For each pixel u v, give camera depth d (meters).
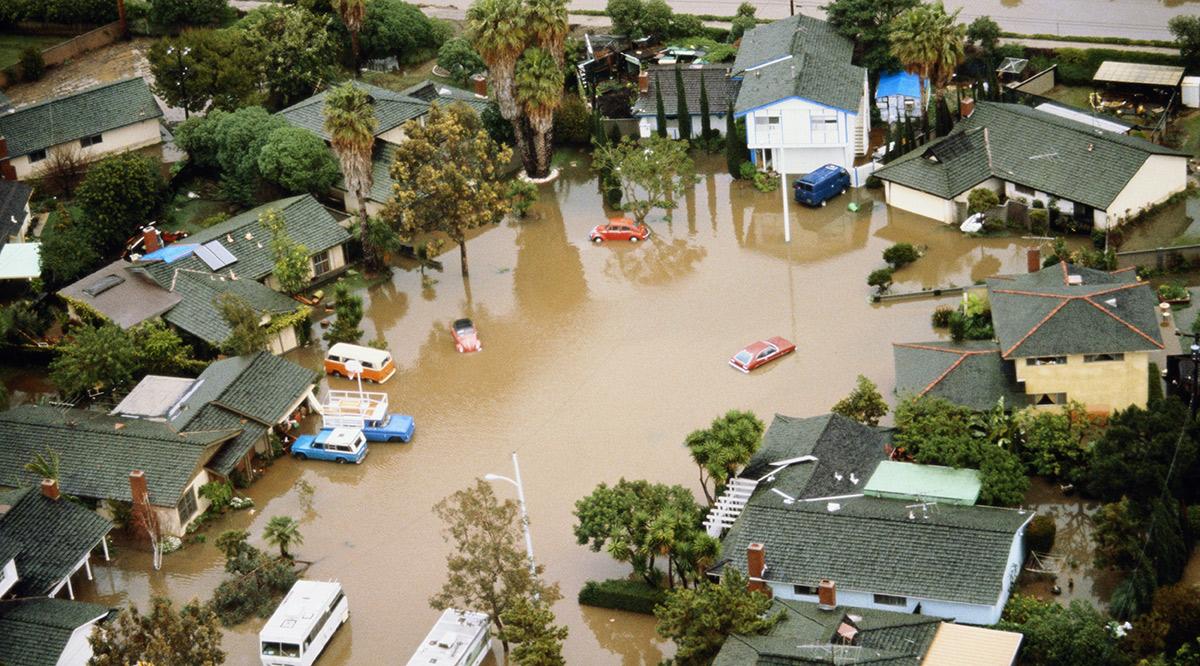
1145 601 77.44
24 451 95.81
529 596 81.25
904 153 126.75
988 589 77.12
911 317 107.62
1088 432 91.94
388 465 98.69
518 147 133.88
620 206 128.38
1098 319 91.50
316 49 143.25
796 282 114.31
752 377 102.88
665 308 112.62
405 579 88.25
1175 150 119.31
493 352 109.44
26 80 154.50
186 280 112.69
